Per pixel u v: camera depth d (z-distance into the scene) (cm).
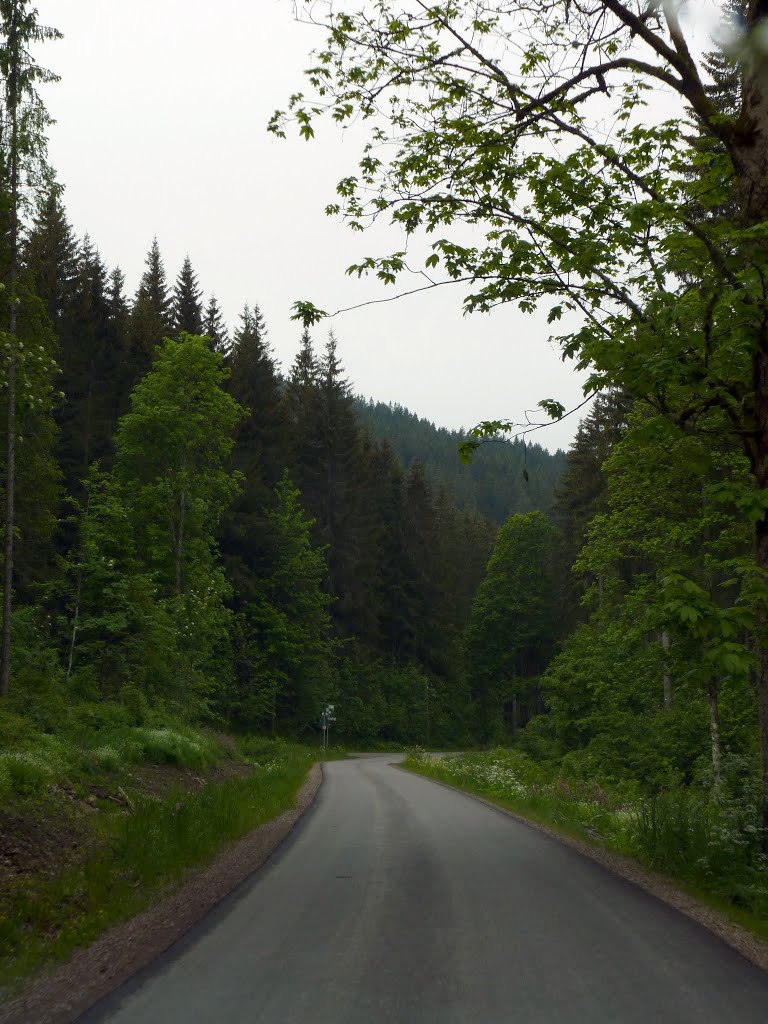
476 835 1348
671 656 2053
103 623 2584
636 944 625
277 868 1003
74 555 2848
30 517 2862
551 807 1706
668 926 684
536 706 8469
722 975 541
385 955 596
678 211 969
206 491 3941
